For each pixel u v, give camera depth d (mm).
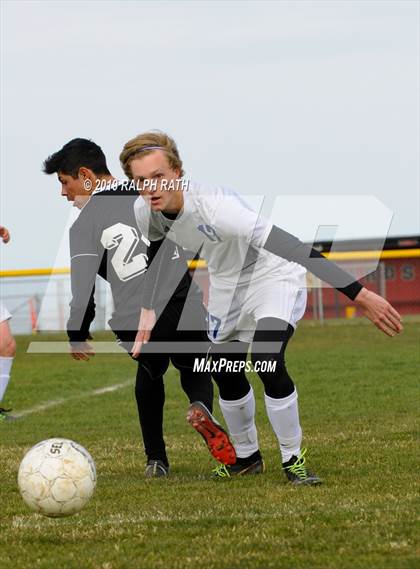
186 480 14656
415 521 11039
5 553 10359
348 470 14727
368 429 19734
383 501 12180
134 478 15070
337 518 11297
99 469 16094
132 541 10664
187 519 11602
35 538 10961
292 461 13828
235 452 14422
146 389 15320
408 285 59156
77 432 21891
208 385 15148
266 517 11562
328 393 26844
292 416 13664
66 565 9789
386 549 9930
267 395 13703
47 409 26641
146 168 13070
